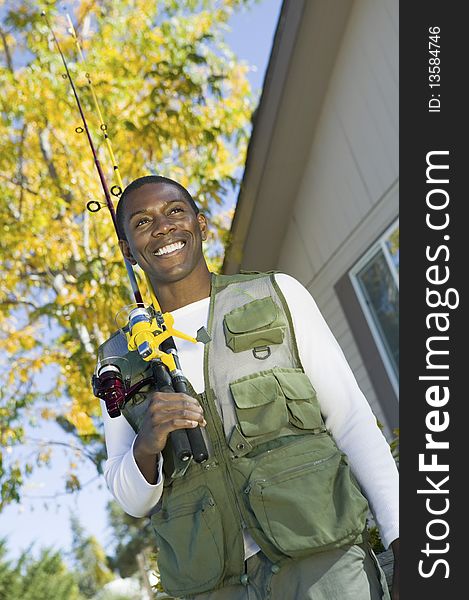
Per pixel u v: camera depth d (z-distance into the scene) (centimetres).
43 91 907
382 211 667
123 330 261
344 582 211
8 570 2720
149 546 2014
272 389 227
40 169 1030
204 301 251
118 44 998
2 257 981
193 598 226
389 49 631
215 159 1002
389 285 679
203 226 272
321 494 216
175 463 221
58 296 955
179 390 232
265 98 706
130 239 257
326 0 648
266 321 238
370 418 236
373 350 724
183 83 941
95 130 915
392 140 641
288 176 753
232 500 222
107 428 251
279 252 820
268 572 216
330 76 698
